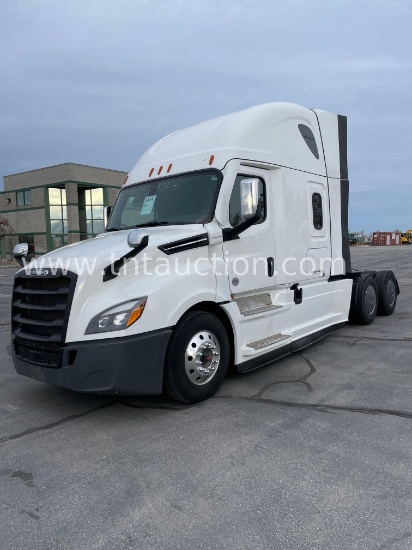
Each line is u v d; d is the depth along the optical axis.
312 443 3.46
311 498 2.74
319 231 6.32
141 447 3.51
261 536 2.42
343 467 3.09
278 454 3.30
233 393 4.63
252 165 5.14
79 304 3.75
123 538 2.45
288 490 2.83
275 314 5.35
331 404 4.25
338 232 6.90
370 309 7.97
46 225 42.84
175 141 5.63
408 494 2.75
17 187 44.72
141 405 4.39
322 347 6.48
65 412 4.31
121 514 2.66
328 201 6.60
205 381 4.41
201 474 3.07
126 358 3.71
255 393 4.61
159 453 3.40
